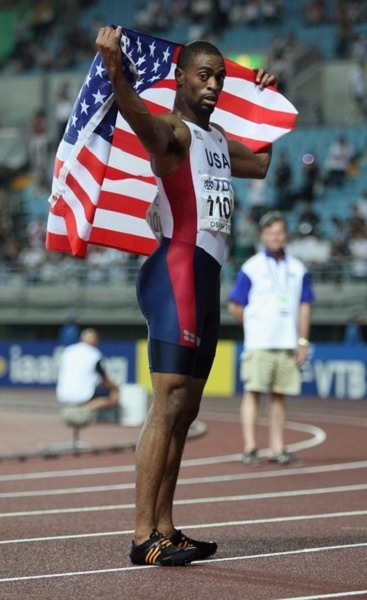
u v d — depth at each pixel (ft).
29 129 241.55
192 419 44.47
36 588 38.32
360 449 97.04
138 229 46.80
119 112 43.52
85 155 43.88
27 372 193.98
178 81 43.57
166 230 42.88
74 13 260.83
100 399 109.60
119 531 51.70
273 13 242.58
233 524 54.03
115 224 46.55
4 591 37.76
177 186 42.45
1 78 251.80
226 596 36.91
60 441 97.35
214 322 43.88
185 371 42.24
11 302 206.59
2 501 62.34
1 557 44.65
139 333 203.41
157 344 42.29
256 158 47.39
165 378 42.11
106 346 185.37
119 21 256.32
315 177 207.72
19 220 225.56
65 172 44.19
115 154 46.26
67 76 246.88
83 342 106.22
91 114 43.55
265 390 82.28
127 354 183.62
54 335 209.77
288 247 194.59
